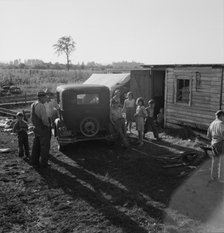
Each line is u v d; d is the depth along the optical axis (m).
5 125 15.59
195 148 11.16
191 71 13.23
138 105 11.55
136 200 6.87
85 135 10.79
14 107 23.78
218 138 7.76
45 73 53.88
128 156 10.24
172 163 9.34
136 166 9.20
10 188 7.69
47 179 8.27
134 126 15.09
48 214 6.34
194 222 5.88
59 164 9.52
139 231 5.62
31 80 43.75
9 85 37.06
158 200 6.86
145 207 6.52
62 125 10.65
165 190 7.41
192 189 7.45
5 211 6.47
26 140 10.27
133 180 8.10
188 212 6.29
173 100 14.24
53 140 12.52
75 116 10.74
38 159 9.43
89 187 7.68
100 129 11.15
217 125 7.79
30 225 5.95
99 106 10.97
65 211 6.45
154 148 11.24
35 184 7.93
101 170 8.91
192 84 13.27
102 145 11.66
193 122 13.38
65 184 7.90
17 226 5.91
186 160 9.40
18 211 6.50
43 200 7.00
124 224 5.88
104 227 5.80
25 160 10.01
